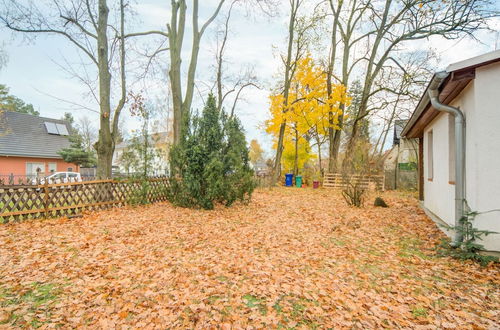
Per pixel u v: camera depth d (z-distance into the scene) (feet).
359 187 34.40
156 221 23.22
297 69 66.59
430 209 27.63
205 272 12.92
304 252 16.25
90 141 164.14
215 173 28.30
